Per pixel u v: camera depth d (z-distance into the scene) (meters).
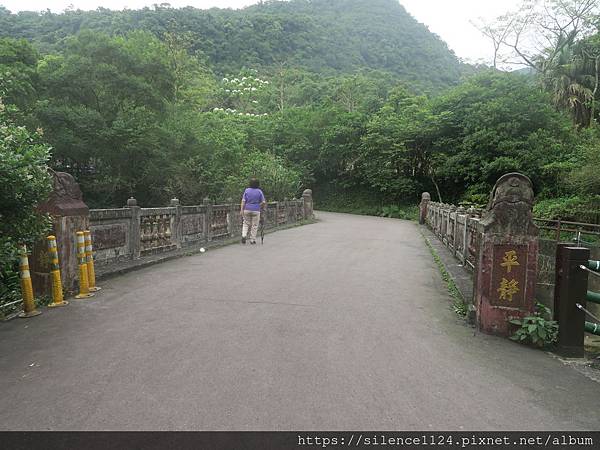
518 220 5.05
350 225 21.27
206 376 3.64
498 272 5.09
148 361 3.94
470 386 3.66
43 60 19.91
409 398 3.38
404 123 34.91
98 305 5.76
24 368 3.79
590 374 4.12
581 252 4.65
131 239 8.62
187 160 20.86
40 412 3.07
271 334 4.69
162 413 3.06
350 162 39.16
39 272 6.02
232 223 13.79
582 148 23.78
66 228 6.16
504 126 27.91
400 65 81.06
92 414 3.04
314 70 71.38
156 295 6.29
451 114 31.22
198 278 7.47
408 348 4.47
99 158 18.11
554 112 28.50
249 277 7.59
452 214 11.20
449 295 6.90
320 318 5.31
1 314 5.33
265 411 3.11
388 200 36.88
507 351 4.62
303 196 24.25
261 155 25.16
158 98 19.88
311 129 40.28
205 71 49.03
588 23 28.66
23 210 5.25
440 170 30.94
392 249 12.18
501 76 30.67
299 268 8.57
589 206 20.12
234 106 49.91
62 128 16.91
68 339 4.50
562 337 4.66
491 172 27.69
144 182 19.19
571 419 3.19
